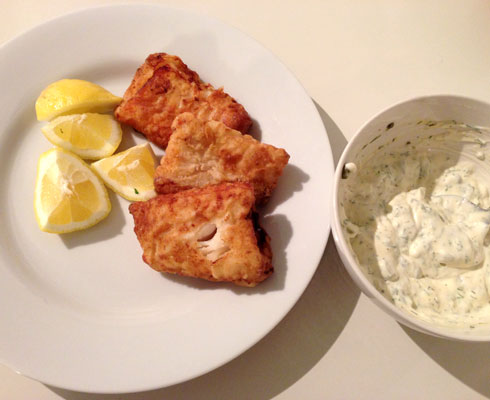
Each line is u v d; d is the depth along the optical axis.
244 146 0.30
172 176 0.30
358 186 0.29
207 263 0.28
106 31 0.34
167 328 0.28
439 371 0.28
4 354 0.26
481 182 0.29
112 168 0.32
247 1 0.37
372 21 0.37
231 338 0.27
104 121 0.33
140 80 0.33
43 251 0.31
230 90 0.33
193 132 0.30
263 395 0.27
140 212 0.29
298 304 0.29
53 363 0.26
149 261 0.29
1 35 0.36
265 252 0.28
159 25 0.34
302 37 0.36
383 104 0.34
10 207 0.32
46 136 0.32
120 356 0.27
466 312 0.26
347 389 0.28
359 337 0.29
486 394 0.28
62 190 0.31
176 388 0.27
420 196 0.28
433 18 0.37
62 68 0.34
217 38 0.33
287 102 0.32
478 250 0.27
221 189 0.29
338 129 0.34
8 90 0.33
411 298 0.26
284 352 0.28
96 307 0.29
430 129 0.29
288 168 0.31
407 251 0.27
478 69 0.36
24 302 0.29
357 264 0.25
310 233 0.29
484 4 0.38
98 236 0.31
